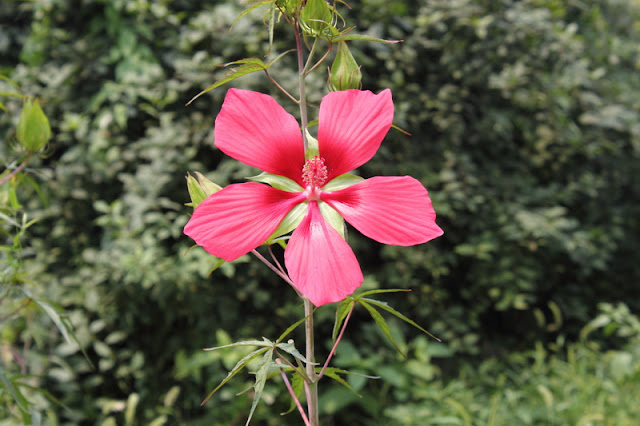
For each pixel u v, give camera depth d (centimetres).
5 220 56
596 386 126
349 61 44
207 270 111
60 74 118
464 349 139
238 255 39
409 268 133
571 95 160
